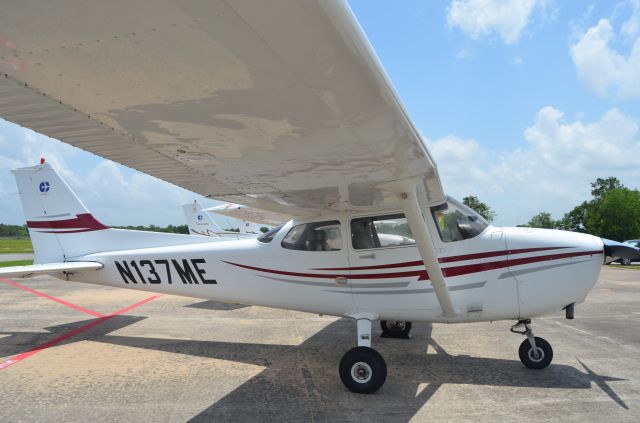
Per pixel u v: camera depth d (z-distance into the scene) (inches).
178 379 154.6
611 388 141.9
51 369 166.4
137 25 49.1
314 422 118.6
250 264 184.1
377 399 134.8
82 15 47.1
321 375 158.9
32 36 51.4
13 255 1253.1
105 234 227.0
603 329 228.1
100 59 56.1
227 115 73.7
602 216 1914.4
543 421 117.6
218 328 238.5
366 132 81.4
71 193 233.6
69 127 78.7
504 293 155.1
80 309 302.0
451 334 218.7
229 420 120.0
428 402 132.0
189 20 47.8
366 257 165.3
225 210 485.1
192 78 61.1
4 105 68.7
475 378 153.1
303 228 176.6
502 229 163.2
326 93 65.2
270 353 188.5
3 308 306.7
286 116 73.9
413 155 96.1
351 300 167.9
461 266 157.8
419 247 137.4
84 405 130.6
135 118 75.2
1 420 120.4
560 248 154.3
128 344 204.2
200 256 195.0
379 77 61.6
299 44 52.5
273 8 45.6
